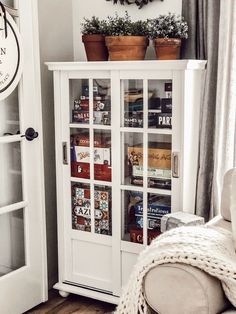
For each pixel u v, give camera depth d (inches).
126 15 114.2
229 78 100.7
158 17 109.6
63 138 112.7
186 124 99.0
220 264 64.3
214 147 104.7
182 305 63.3
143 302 66.9
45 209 120.3
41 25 117.0
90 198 112.0
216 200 104.1
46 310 113.0
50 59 120.6
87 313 111.3
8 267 108.5
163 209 104.1
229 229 81.6
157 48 104.9
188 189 102.9
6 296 106.3
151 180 104.4
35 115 110.2
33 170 111.0
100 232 112.0
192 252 65.1
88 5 123.5
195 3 104.7
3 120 104.4
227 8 98.0
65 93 110.9
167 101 99.9
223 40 99.4
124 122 105.4
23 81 106.6
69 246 116.1
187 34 106.2
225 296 67.2
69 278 117.2
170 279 64.1
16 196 109.3
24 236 111.5
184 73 96.4
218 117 101.7
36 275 113.8
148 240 106.3
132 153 105.9
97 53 111.0
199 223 94.6
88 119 109.6
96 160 109.9
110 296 110.9
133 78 102.0
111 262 111.0
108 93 106.3
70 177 113.5
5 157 106.0
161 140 102.2
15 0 103.6
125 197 108.2
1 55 99.6
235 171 80.8
